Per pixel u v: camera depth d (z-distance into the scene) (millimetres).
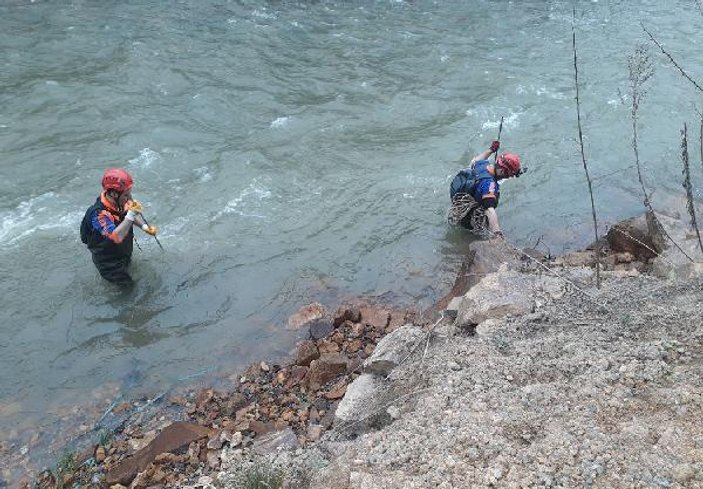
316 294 7516
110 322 7137
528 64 12516
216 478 4840
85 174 9289
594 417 4195
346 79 11906
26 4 14172
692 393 4172
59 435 5871
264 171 9477
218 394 6227
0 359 6691
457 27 14109
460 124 10641
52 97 10953
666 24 14398
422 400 4805
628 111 10938
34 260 7883
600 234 8367
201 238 8273
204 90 11344
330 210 8805
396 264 7965
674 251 6930
